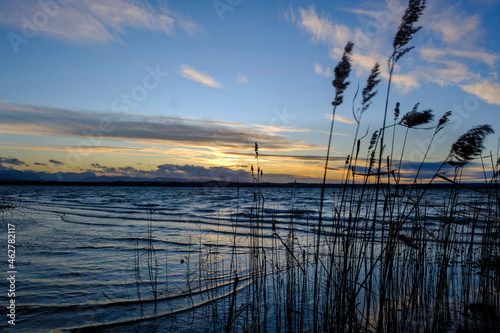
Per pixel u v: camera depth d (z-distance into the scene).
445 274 3.29
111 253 7.76
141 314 4.26
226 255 7.50
